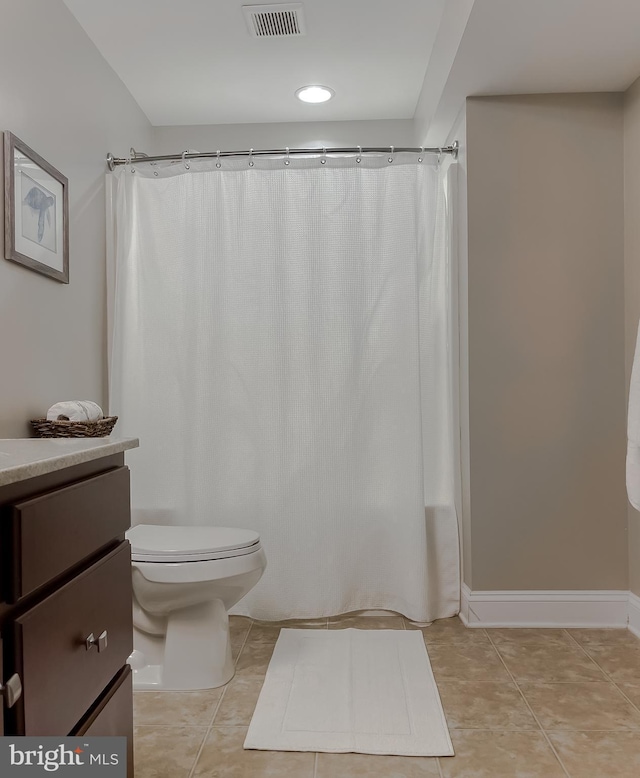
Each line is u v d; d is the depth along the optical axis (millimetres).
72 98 2406
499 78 2451
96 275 2623
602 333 2598
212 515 2658
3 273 1863
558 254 2596
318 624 2598
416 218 2650
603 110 2596
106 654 1209
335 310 2660
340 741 1693
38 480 989
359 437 2666
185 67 2877
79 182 2463
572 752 1648
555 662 2219
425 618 2588
